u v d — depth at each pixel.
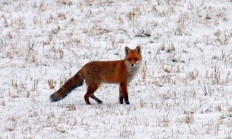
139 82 29.55
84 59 34.53
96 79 25.81
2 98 26.91
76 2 47.66
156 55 35.06
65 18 43.22
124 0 47.66
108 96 27.47
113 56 35.09
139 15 43.16
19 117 22.92
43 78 30.94
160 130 20.09
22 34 39.56
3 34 39.53
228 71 31.47
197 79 29.86
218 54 35.00
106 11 44.78
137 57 25.66
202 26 40.44
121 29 40.28
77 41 37.72
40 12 44.91
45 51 36.00
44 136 19.62
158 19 42.19
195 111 23.20
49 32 39.91
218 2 46.03
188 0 46.81
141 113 23.23
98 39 38.44
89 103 25.88
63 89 25.52
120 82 25.62
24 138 19.28
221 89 27.42
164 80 29.53
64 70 32.53
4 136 19.70
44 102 26.22
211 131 19.64
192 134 19.38
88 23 41.97
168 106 24.36
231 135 18.98
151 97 26.59
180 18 42.03
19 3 47.69
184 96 26.31
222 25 40.62
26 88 28.72
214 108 23.45
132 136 19.33
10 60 34.19
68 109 24.27
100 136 19.42
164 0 46.94
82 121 21.72
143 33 39.22
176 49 36.06
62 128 20.69
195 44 36.84
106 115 23.00
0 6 46.78
